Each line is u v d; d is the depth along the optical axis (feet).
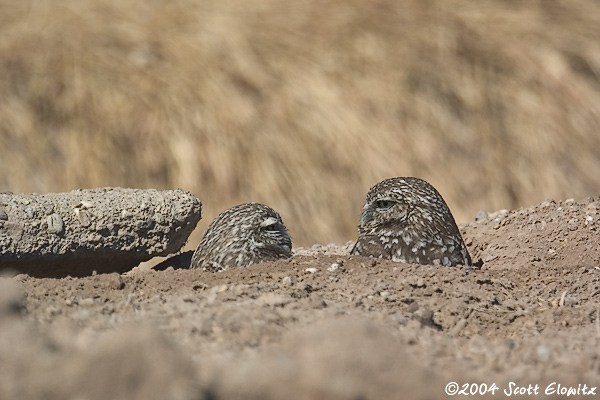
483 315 62.34
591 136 158.30
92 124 145.18
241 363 45.96
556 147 155.43
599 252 89.61
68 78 150.20
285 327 52.80
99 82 150.30
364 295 63.00
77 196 86.12
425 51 160.86
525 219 97.50
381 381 45.06
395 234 78.18
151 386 41.50
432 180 147.43
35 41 156.25
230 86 150.71
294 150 144.97
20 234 80.79
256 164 143.02
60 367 42.01
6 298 52.75
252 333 51.24
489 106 157.07
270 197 141.38
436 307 62.85
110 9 165.78
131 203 86.74
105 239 84.99
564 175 153.69
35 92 147.84
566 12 176.45
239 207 80.18
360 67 156.25
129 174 141.79
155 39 158.40
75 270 86.28
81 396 41.06
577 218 95.04
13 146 142.51
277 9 166.20
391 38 161.58
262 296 58.75
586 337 56.39
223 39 157.99
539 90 160.97
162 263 92.79
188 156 142.41
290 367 44.78
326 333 48.52
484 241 95.96
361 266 70.69
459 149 151.53
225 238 78.07
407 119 151.33
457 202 147.33
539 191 151.74
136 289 63.16
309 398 43.60
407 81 155.74
